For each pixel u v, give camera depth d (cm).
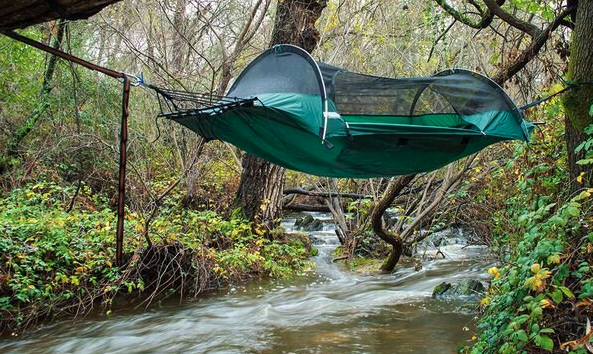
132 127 1105
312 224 1242
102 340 560
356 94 487
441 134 418
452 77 495
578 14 425
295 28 870
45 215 756
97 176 1104
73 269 663
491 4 616
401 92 496
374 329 564
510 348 342
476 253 936
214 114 404
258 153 448
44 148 1044
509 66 625
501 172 664
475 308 604
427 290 718
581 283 368
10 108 1120
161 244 723
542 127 552
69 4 205
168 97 371
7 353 527
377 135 403
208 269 747
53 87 1080
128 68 1134
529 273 361
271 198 940
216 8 1105
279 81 425
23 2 199
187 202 1001
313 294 727
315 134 394
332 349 509
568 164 444
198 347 537
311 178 1220
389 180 1032
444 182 864
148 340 560
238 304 685
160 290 714
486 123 454
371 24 1138
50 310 618
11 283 594
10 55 979
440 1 681
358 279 820
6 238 645
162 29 1073
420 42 1072
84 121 1104
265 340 548
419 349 496
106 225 721
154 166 1173
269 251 885
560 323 363
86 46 1175
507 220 614
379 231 810
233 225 843
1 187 1015
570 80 425
